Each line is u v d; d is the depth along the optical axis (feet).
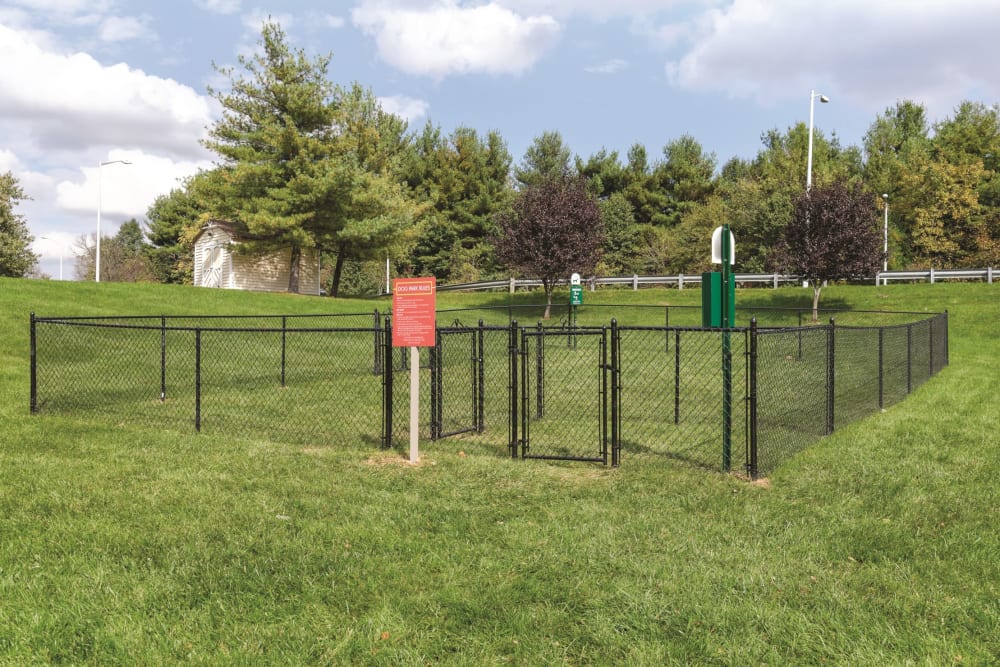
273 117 97.45
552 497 17.54
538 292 108.78
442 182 158.81
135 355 45.88
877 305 81.25
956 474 19.80
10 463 19.84
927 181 126.72
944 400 33.88
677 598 11.60
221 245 101.91
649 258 141.79
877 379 36.01
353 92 134.82
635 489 18.31
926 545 14.06
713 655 9.85
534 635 10.38
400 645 10.02
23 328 49.47
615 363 21.01
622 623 10.75
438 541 14.17
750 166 168.76
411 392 21.36
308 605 11.26
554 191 96.43
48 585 11.84
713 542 14.30
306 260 114.11
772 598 11.70
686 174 163.94
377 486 18.39
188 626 10.53
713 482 19.03
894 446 23.54
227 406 31.17
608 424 28.40
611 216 149.28
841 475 19.62
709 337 62.75
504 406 32.78
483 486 18.56
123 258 196.03
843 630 10.59
